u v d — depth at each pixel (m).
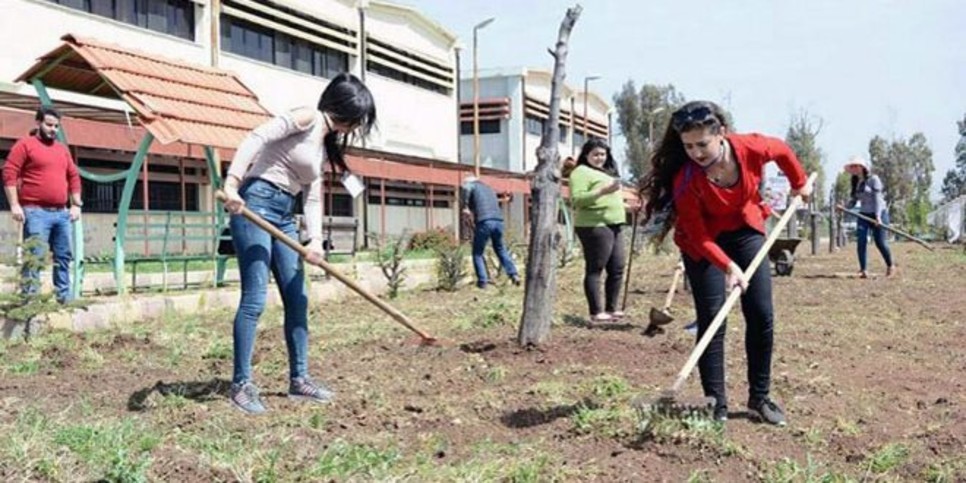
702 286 4.46
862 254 13.68
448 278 12.44
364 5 27.19
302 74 24.75
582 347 6.52
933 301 10.16
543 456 3.87
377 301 4.90
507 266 12.70
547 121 6.55
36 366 5.85
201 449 3.93
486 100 39.66
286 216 4.93
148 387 5.33
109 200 17.56
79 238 8.96
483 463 3.81
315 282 11.20
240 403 4.71
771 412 4.51
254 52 23.03
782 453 4.05
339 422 4.53
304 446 4.07
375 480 3.55
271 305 9.95
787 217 4.61
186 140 8.45
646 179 4.47
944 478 3.77
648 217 4.66
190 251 14.16
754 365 4.57
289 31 23.86
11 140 15.18
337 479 3.59
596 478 3.64
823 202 41.12
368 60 28.06
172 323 8.21
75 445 3.79
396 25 29.80
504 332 7.61
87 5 17.53
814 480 3.65
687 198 4.31
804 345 6.91
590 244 8.13
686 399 4.53
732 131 4.37
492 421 4.64
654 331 7.45
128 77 8.74
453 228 30.83
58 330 7.27
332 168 5.14
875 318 8.63
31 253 6.95
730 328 7.75
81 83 9.77
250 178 4.80
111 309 8.20
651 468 3.76
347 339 7.17
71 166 8.15
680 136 4.20
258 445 4.04
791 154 4.45
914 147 59.12
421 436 4.32
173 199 19.33
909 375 5.81
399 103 29.92
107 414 4.64
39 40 16.08
